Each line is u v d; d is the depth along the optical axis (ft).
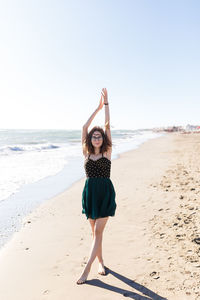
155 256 11.28
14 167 41.52
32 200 22.18
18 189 26.40
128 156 55.21
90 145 10.23
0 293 9.12
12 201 21.88
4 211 19.11
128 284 9.36
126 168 38.01
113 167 39.60
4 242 13.67
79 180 31.19
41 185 28.40
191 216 15.49
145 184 25.86
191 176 27.55
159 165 39.22
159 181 26.66
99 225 9.84
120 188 24.86
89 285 9.44
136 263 10.83
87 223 16.28
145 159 48.49
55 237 14.15
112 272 10.26
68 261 11.39
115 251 12.06
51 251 12.43
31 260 11.57
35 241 13.70
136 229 14.56
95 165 10.00
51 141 128.67
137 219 16.17
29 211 19.11
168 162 42.09
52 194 24.31
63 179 31.81
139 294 8.71
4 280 9.98
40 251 12.48
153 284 9.24
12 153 64.59
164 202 19.11
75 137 181.47
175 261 10.70
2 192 25.14
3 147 75.10
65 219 17.17
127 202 19.97
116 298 8.56
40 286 9.50
